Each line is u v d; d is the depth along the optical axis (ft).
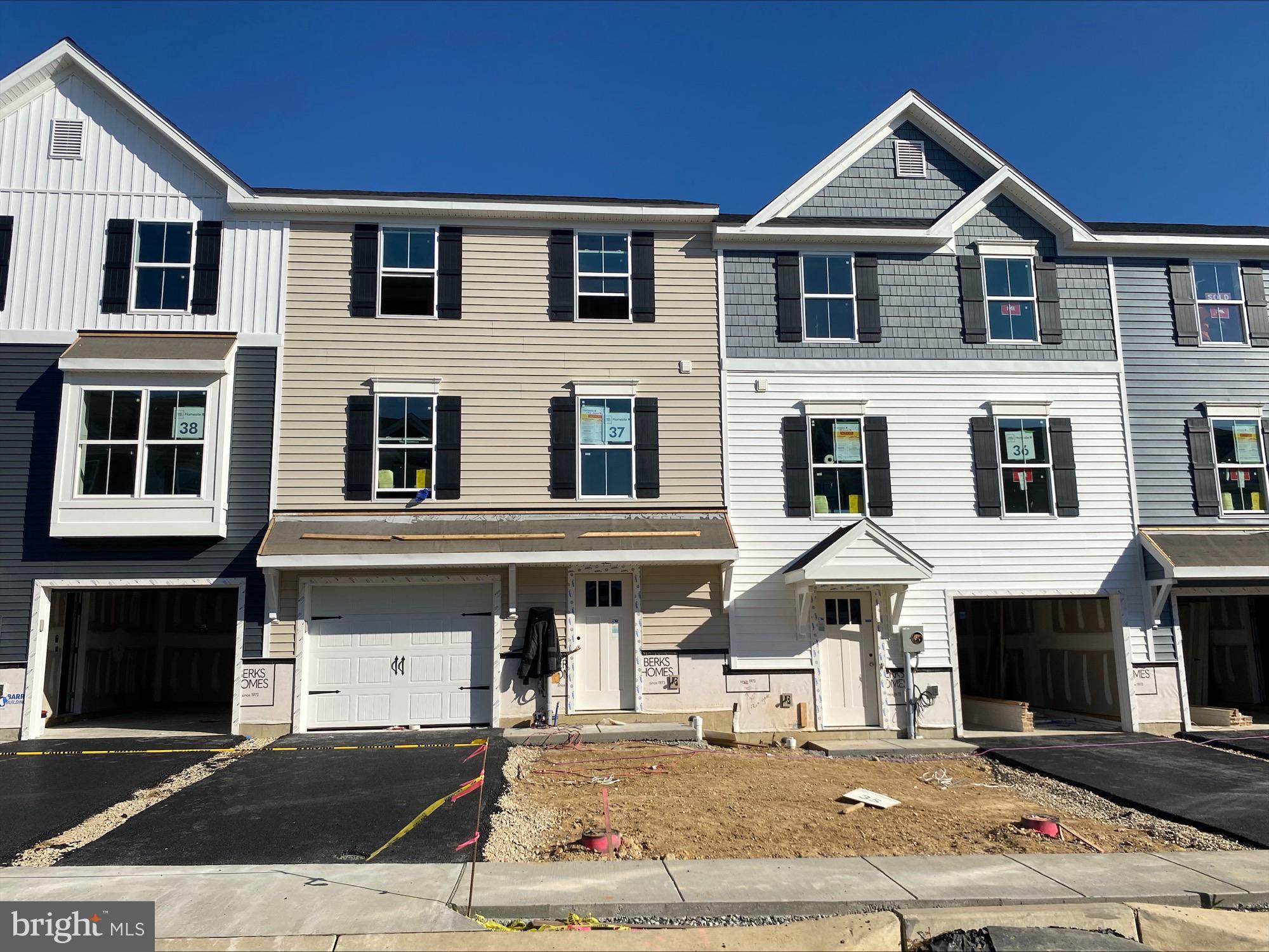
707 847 27.37
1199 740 46.91
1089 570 50.11
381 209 48.08
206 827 29.22
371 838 28.07
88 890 23.31
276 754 39.29
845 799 33.58
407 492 46.65
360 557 42.86
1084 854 27.45
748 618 47.62
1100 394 51.83
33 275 45.80
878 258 51.83
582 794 33.14
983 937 21.33
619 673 46.68
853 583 45.70
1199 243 53.11
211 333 46.60
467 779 35.01
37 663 43.39
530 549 44.21
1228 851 28.32
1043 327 52.01
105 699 54.44
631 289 49.85
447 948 20.16
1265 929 22.54
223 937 20.59
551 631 45.29
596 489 48.08
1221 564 48.39
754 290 50.70
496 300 48.73
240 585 44.55
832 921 21.75
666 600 47.21
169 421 44.50
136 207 47.14
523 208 48.85
